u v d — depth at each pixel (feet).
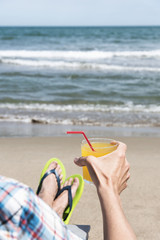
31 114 25.94
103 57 71.20
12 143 16.22
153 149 15.28
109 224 2.96
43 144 16.06
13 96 32.14
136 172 11.42
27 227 2.29
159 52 77.77
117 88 37.19
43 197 6.51
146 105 29.86
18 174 10.96
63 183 7.34
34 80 41.70
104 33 172.96
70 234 2.92
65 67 56.03
